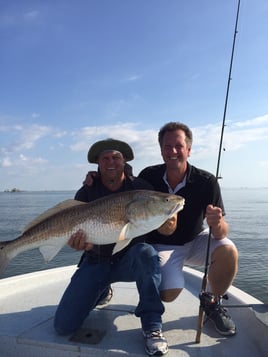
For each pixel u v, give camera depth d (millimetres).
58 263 12188
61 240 3295
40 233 3367
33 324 3320
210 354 2750
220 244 3484
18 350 3029
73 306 3016
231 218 27859
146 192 3246
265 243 14906
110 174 3498
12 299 4070
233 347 2871
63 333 3037
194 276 4660
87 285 3092
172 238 3709
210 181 3707
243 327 3256
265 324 2654
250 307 3143
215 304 3148
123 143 3732
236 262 3436
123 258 3256
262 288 8859
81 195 3652
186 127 3752
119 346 2846
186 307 3758
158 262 3086
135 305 3812
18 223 23250
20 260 12680
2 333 3088
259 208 42031
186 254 3756
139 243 3213
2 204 57094
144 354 2713
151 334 2773
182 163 3676
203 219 3791
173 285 3406
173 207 3217
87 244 3219
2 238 16547
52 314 3590
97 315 3535
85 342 2926
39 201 71250
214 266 3488
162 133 3789
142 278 2979
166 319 3445
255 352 2791
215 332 3150
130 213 3174
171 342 2953
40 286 4547
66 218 3287
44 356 2934
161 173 3871
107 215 3188
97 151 3758
